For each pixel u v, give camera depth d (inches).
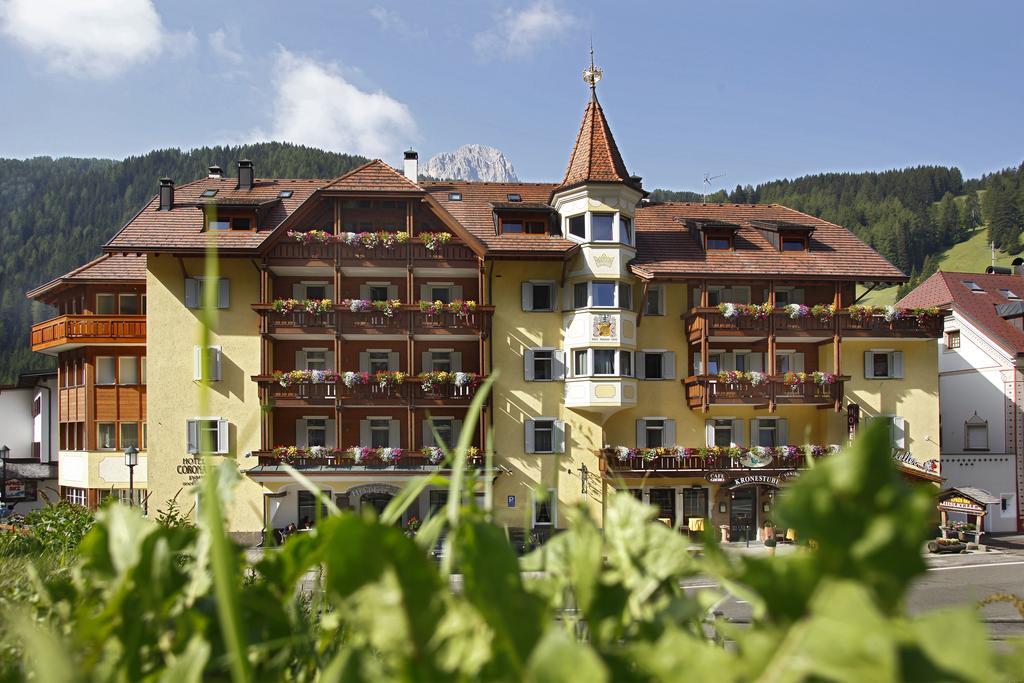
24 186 7150.6
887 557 19.2
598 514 994.1
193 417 983.0
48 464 1347.2
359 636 25.1
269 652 34.9
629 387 1004.6
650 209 1236.5
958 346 1282.0
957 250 5364.2
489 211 1137.4
